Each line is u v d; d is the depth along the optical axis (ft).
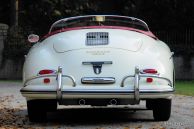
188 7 92.22
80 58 28.68
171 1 93.20
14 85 70.23
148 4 96.07
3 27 91.15
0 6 104.99
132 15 99.66
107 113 36.24
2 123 31.42
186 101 46.11
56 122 31.68
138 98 28.27
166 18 94.27
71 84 28.30
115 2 104.47
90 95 28.04
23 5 102.32
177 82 78.79
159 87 28.45
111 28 30.60
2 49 90.43
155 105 31.04
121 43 29.37
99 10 104.58
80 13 102.94
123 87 28.22
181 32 87.71
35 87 28.43
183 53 86.79
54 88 28.25
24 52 89.92
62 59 28.81
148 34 31.48
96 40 29.55
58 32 31.09
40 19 101.71
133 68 28.53
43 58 29.04
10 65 90.27
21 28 91.86
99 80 28.25
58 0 101.14
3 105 43.27
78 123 31.19
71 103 28.71
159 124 30.60
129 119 32.96
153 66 28.71
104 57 28.68
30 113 30.78
